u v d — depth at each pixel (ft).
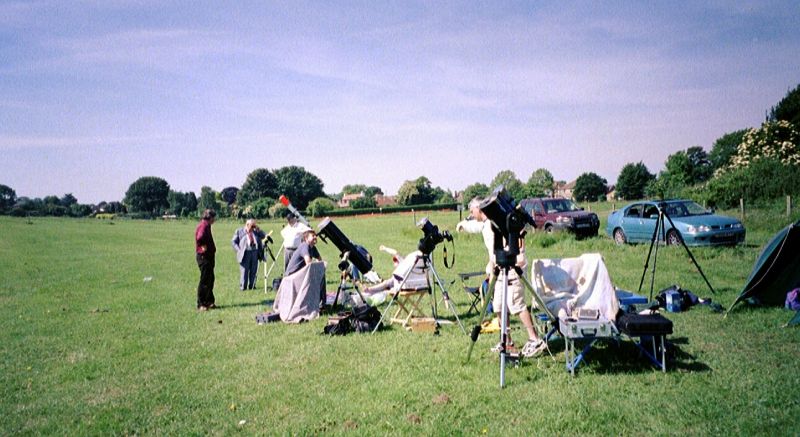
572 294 20.62
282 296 29.81
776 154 90.02
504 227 18.75
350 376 19.29
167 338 26.50
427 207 282.36
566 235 63.98
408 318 26.58
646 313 19.45
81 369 21.71
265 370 20.53
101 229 172.86
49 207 382.63
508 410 15.58
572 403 15.79
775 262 24.67
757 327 23.11
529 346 20.65
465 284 38.75
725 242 48.44
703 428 13.85
